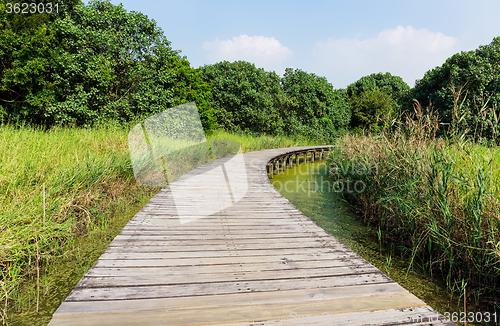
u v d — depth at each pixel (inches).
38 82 407.5
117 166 208.2
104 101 441.7
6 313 82.1
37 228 114.8
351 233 158.1
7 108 412.2
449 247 104.8
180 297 64.9
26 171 150.6
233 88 823.1
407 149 145.9
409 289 100.3
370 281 74.0
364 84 1590.8
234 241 101.6
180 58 590.2
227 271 78.4
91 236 141.3
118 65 460.4
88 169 180.2
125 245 96.1
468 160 112.4
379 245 141.5
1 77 401.1
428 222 118.1
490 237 90.6
